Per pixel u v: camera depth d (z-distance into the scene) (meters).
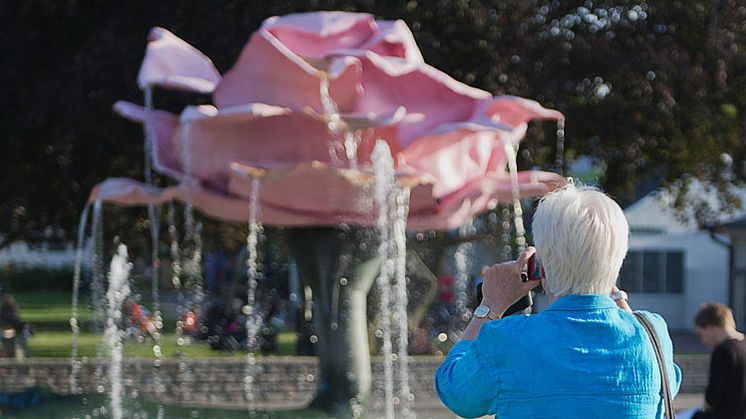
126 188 15.99
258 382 31.28
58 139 29.78
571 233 5.46
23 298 87.19
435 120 15.59
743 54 33.09
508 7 29.28
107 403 16.11
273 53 14.57
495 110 15.73
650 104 32.16
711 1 31.98
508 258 33.53
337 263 16.75
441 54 29.81
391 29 16.09
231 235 41.22
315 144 14.96
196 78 16.09
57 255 99.69
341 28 15.85
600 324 5.43
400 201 15.03
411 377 31.78
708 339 12.20
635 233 62.84
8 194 31.56
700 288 62.62
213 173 15.34
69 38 29.03
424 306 35.97
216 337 39.91
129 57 26.78
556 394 5.30
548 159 37.09
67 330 53.69
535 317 5.49
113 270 20.67
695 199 48.38
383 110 15.44
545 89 29.92
